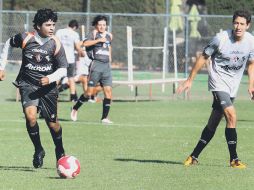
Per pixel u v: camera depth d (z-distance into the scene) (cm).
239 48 2772
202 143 2888
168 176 2605
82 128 4256
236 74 2817
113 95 6894
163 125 4466
